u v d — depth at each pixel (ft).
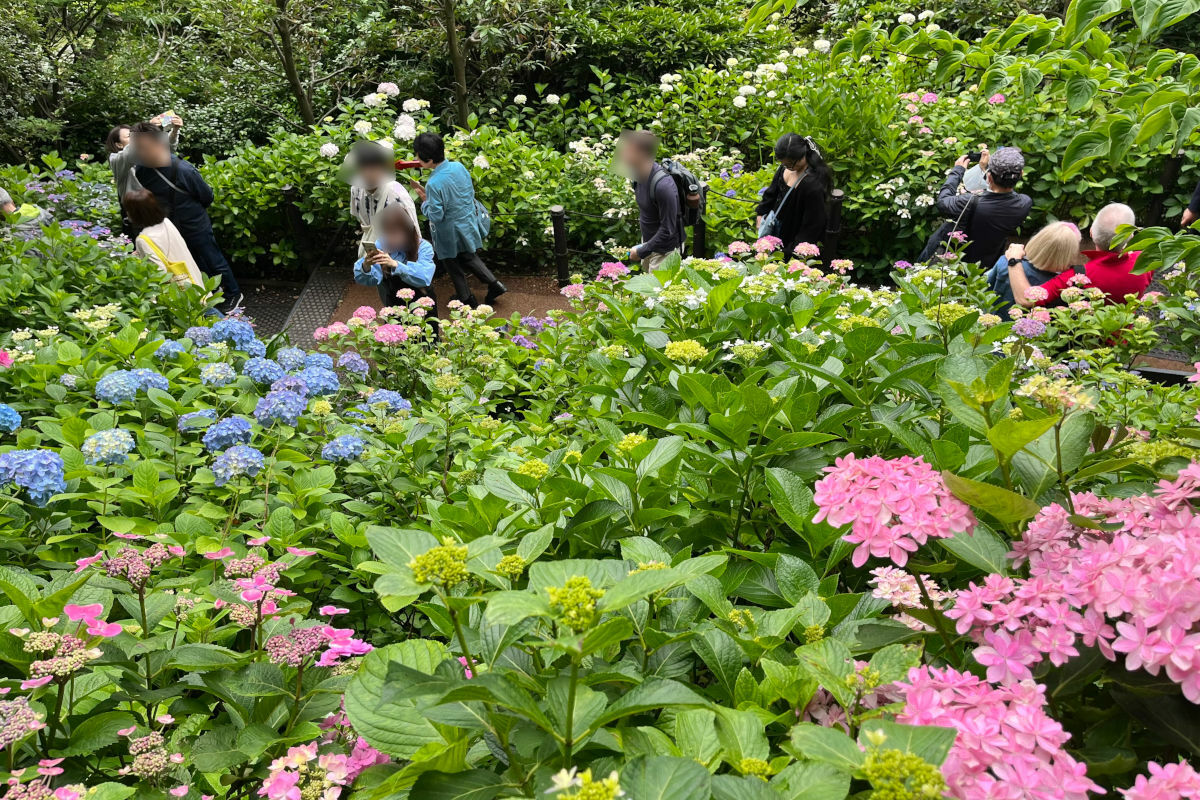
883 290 11.72
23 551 7.29
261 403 9.38
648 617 4.73
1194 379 8.39
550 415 12.24
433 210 22.29
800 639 4.84
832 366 7.41
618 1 43.42
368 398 10.85
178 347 11.55
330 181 27.14
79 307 14.47
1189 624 3.24
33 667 4.51
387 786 3.59
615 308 10.45
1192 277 15.33
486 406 12.16
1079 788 3.00
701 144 34.91
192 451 9.05
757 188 27.78
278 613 5.74
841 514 4.04
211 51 42.45
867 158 27.53
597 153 30.17
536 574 3.74
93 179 28.66
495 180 28.45
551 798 3.39
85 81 40.93
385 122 31.55
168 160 22.24
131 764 4.83
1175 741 3.42
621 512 5.97
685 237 20.40
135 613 5.74
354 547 7.54
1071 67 6.89
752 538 6.22
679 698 3.34
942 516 3.99
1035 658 3.60
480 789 3.48
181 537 7.28
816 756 3.08
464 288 23.59
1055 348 13.47
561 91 42.32
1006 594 3.89
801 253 13.93
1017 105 27.73
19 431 9.48
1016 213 19.40
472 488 6.54
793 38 44.86
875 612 4.71
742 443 5.96
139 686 5.03
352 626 7.59
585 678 3.67
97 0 41.50
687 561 3.81
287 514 7.38
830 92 28.48
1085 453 4.77
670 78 35.70
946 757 3.06
